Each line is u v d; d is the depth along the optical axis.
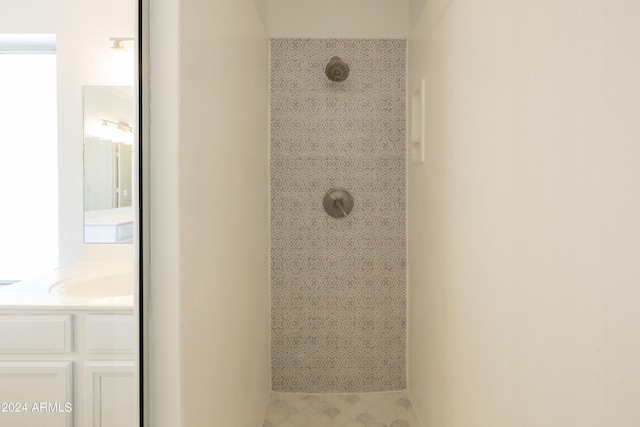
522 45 1.12
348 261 2.88
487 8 1.37
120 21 1.04
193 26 1.24
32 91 0.85
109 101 1.02
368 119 2.85
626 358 0.73
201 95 1.32
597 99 0.80
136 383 1.11
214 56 1.46
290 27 2.82
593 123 0.82
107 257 1.04
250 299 2.15
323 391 2.88
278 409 2.69
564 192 0.92
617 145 0.75
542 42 1.01
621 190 0.74
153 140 1.13
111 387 1.06
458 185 1.71
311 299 2.88
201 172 1.33
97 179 0.99
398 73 2.83
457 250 1.73
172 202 1.14
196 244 1.28
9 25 0.81
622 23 0.73
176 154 1.14
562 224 0.93
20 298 0.85
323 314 2.89
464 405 1.64
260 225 2.48
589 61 0.83
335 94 2.84
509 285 1.21
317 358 2.89
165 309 1.15
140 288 1.11
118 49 1.04
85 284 0.98
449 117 1.84
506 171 1.23
